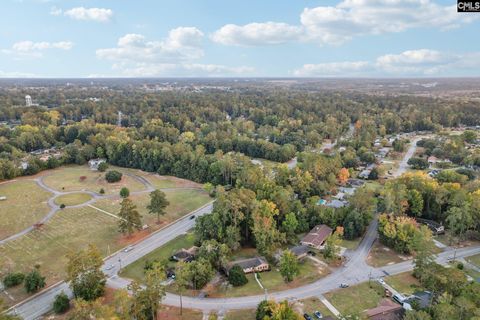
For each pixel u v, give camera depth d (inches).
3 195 5177.2
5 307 2662.4
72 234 3944.4
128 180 5959.6
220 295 2817.4
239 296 2802.7
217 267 3211.1
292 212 3937.0
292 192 4507.9
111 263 3334.2
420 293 2728.8
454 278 2576.3
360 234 3868.1
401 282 2970.0
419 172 4995.1
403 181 4485.7
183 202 4943.4
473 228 3865.7
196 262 2972.4
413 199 4121.6
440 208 4099.4
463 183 4859.7
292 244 3708.2
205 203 4909.0
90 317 2167.8
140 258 3427.7
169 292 2861.7
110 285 2970.0
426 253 2957.7
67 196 5152.6
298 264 3275.1
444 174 5027.1
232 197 3777.1
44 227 4119.1
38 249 3602.4
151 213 4512.8
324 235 3769.7
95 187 5570.9
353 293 2827.3
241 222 3782.0
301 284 2965.1
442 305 2306.8
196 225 3636.8
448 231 3929.6
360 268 3221.0
